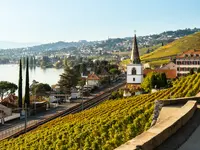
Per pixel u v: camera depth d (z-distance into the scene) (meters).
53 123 70.00
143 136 14.54
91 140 40.97
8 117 94.31
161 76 124.44
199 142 16.09
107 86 187.00
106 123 43.88
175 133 17.67
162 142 15.57
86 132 43.69
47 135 52.84
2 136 72.81
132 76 144.88
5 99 127.31
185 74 164.88
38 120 94.00
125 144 12.98
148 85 123.25
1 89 153.88
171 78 163.12
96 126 45.03
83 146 41.25
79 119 62.34
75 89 168.12
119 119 43.22
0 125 88.06
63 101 135.88
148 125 32.81
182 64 172.25
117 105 70.56
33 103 116.25
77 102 132.62
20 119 97.56
